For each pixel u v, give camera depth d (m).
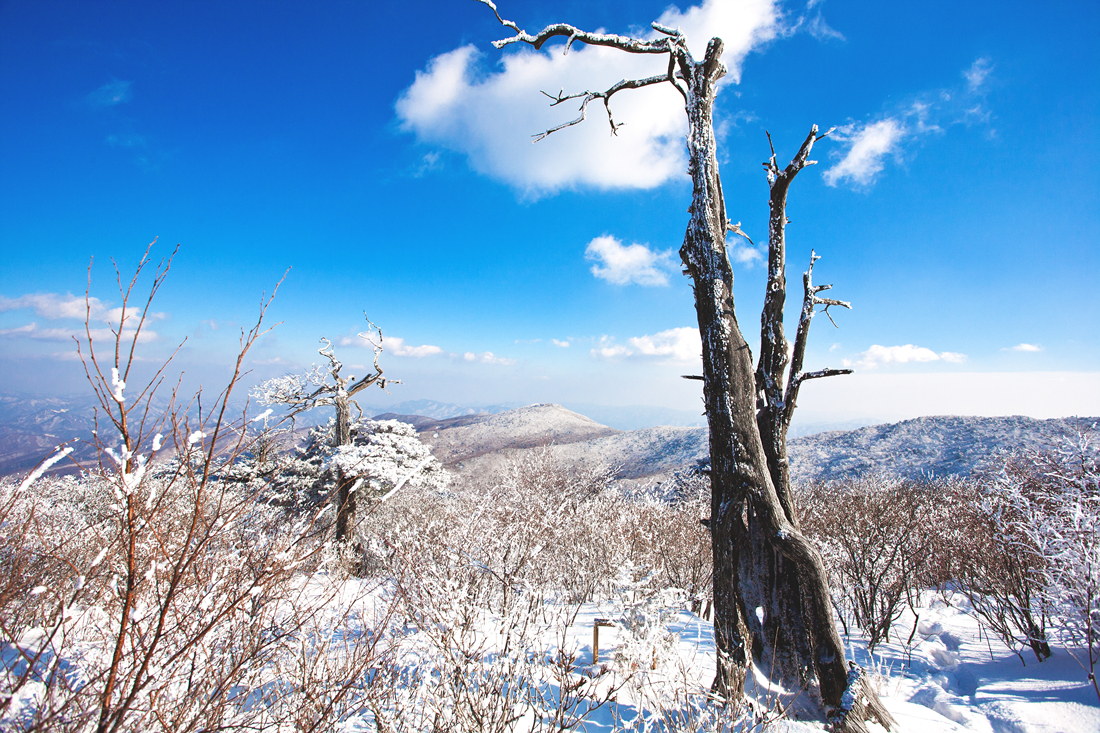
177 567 1.86
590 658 4.42
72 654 2.21
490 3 4.38
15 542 1.98
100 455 1.70
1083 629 3.86
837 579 7.30
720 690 3.50
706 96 4.26
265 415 2.06
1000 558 5.08
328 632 2.78
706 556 7.93
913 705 3.90
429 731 2.81
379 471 11.95
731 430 3.83
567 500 10.69
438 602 3.55
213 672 2.22
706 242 4.10
